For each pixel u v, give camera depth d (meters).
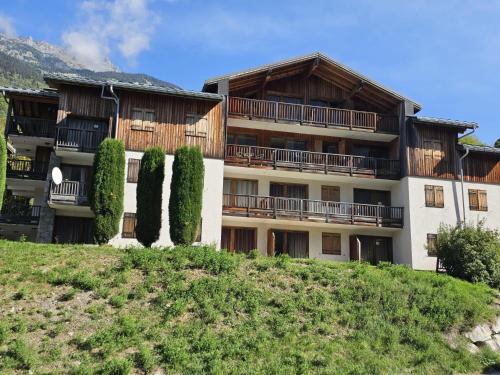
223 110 31.77
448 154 34.94
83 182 29.73
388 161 35.09
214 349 16.62
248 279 21.12
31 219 30.86
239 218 32.22
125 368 15.07
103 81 29.73
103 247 22.88
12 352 15.42
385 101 36.22
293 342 17.84
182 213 24.69
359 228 34.31
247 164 32.69
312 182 35.06
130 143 29.91
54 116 32.69
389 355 18.47
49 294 18.39
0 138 24.25
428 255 33.00
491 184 35.16
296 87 35.66
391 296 21.59
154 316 17.97
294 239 34.00
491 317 22.11
